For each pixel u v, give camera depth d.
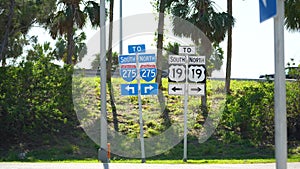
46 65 23.52
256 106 22.91
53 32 27.36
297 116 23.30
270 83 24.86
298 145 22.52
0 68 23.20
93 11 26.80
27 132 23.06
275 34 4.41
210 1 24.16
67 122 24.02
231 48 26.47
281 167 4.34
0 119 22.69
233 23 24.41
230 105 23.53
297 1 23.19
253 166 15.36
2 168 14.71
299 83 23.59
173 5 24.23
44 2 26.33
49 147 22.05
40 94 23.06
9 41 28.00
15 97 22.78
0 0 25.50
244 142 22.64
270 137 22.98
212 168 14.62
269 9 4.51
